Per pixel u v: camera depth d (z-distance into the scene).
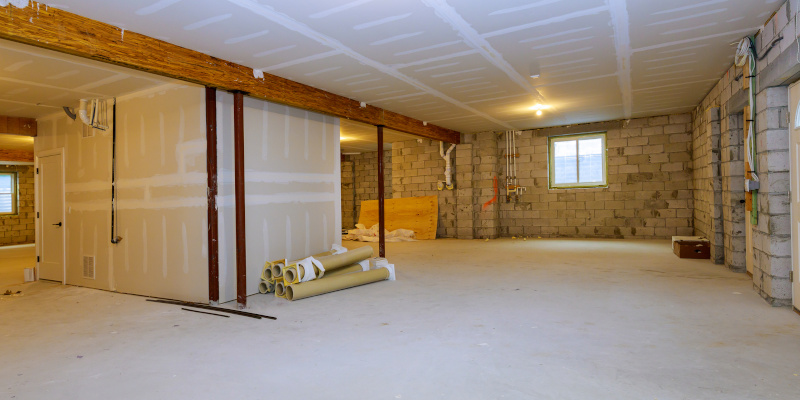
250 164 5.13
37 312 4.51
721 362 2.78
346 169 14.95
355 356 3.05
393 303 4.54
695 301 4.29
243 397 2.45
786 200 3.96
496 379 2.60
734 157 5.70
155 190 5.14
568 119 9.12
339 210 6.48
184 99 4.90
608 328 3.53
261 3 3.28
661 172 9.30
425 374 2.70
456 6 3.46
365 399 2.38
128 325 3.97
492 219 10.66
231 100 4.96
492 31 4.02
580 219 10.11
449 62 4.92
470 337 3.39
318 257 5.29
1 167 13.27
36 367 2.98
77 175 5.95
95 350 3.31
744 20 3.93
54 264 6.30
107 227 5.60
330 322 3.93
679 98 7.33
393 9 3.47
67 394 2.54
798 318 3.66
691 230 9.07
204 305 4.61
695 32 4.20
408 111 7.71
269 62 4.67
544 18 3.76
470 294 4.83
